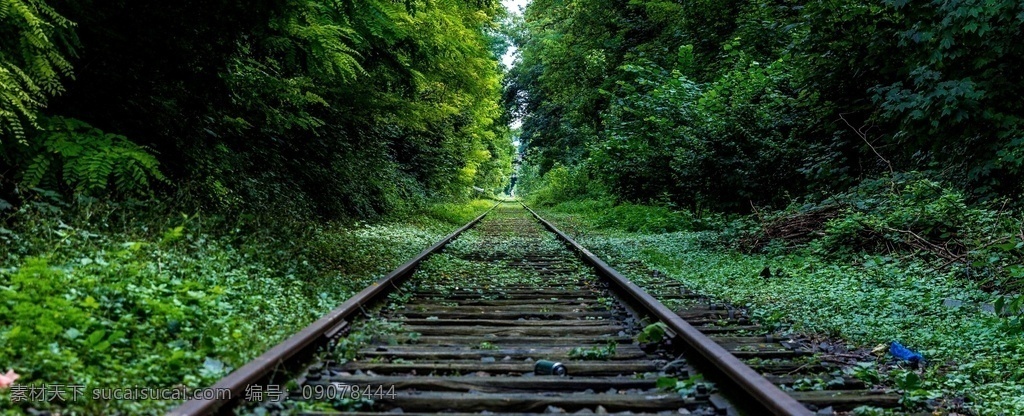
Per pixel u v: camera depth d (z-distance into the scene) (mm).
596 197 33875
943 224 9102
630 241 15117
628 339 5352
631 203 23000
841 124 13602
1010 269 6184
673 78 17906
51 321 3854
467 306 7168
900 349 5020
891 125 12148
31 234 5492
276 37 8172
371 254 10477
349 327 5465
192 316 4770
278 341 4641
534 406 3623
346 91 12312
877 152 12211
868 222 9633
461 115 29391
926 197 10000
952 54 8734
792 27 12750
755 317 6469
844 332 5711
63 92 6824
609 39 28438
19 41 5523
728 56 19719
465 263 10977
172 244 6551
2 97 5285
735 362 3793
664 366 4516
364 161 16797
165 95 8203
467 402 3625
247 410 3381
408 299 7457
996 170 9328
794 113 14625
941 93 8719
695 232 16203
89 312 4250
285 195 11875
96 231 6180
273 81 9766
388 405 3609
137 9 6992
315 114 13164
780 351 4988
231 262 6844
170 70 7859
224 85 8867
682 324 4895
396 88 13703
